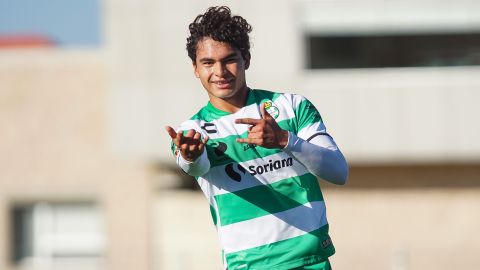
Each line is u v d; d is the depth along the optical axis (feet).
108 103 136.56
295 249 31.99
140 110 127.13
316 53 125.80
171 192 131.13
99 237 139.03
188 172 31.45
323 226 32.45
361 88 126.11
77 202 138.92
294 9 124.77
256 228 32.12
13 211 139.33
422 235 130.31
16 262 139.85
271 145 29.94
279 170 32.09
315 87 125.49
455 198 130.72
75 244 139.44
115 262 132.05
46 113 137.90
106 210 132.77
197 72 32.60
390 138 126.31
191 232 130.21
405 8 126.72
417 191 130.62
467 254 130.31
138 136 127.34
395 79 126.41
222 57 31.68
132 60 126.93
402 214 130.52
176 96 126.31
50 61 137.59
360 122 126.41
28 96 138.10
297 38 124.77
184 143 30.07
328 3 125.08
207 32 31.68
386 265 130.21
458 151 126.21
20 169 138.31
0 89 138.21
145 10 126.41
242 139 29.84
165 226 131.03
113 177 132.77
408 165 130.41
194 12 125.59
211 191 32.60
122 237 131.95
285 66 124.98
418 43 126.72
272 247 32.01
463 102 126.21
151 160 128.67
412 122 126.41
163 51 126.31
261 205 32.12
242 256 32.19
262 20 124.67
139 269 131.34
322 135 32.17
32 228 139.74
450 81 126.31
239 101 32.60
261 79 124.98
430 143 126.52
